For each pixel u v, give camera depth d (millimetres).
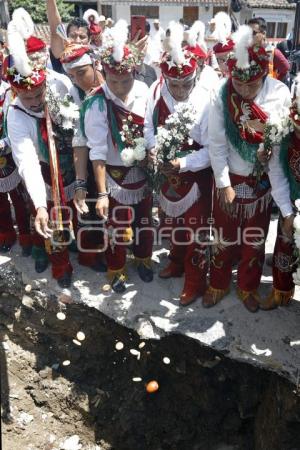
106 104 3029
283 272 3164
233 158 2857
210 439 3523
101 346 3680
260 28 4125
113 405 3621
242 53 2455
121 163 3197
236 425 3477
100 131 3055
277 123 2521
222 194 2908
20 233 3955
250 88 2592
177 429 3545
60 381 3725
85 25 4633
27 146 3094
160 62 2836
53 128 3188
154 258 4004
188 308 3391
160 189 3217
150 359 3543
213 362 3250
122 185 3256
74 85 3379
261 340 3109
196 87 2949
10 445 3430
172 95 2951
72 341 3730
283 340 3105
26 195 3523
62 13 21375
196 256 3301
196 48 2895
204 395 3428
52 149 3104
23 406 3631
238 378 3277
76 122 3127
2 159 3559
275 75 4090
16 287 3836
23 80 2883
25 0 20422
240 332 3172
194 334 3182
